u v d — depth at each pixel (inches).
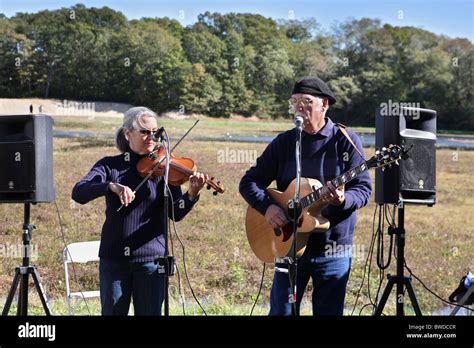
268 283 283.3
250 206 189.5
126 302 165.6
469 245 302.4
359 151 170.1
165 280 158.2
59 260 285.1
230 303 276.5
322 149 172.9
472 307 230.8
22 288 186.4
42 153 186.9
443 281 290.5
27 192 185.5
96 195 162.1
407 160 187.9
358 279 285.0
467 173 319.0
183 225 290.0
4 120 187.3
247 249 290.5
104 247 165.6
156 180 169.3
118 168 170.7
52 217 292.8
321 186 169.8
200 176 167.0
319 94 171.9
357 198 164.9
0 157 186.1
